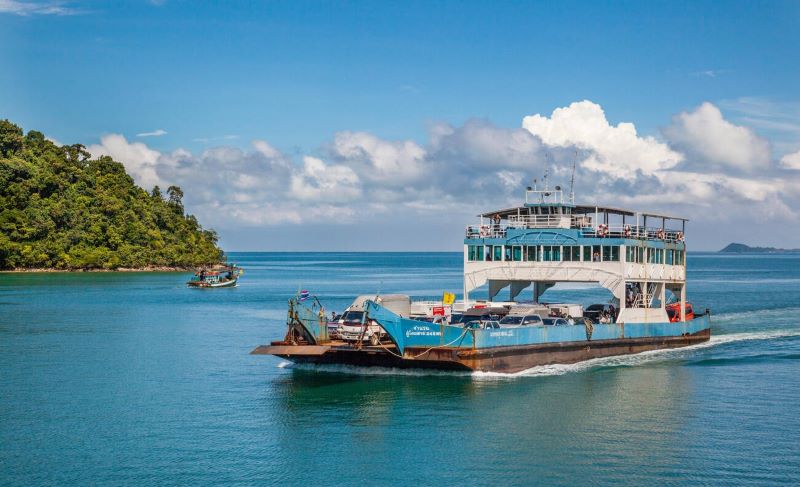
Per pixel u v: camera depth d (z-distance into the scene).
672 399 47.91
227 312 111.25
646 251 64.31
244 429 42.31
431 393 49.12
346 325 55.25
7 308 114.50
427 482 34.62
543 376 53.72
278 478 35.22
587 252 61.53
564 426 42.19
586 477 34.94
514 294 71.50
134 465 36.84
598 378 53.69
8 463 37.16
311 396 49.12
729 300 131.75
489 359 52.03
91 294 146.75
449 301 66.31
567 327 57.06
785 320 94.94
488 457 37.53
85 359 64.62
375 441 39.97
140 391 51.59
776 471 35.47
